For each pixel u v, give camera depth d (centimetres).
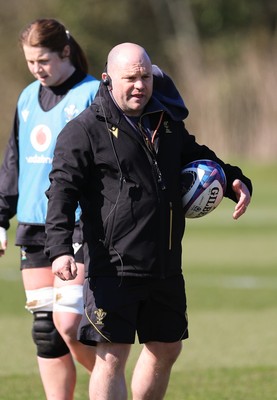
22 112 2247
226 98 11900
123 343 1853
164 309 1908
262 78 11806
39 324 2191
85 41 15025
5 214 2275
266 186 9875
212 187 1930
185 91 12444
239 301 3909
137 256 1847
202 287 4275
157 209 1859
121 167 1852
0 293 4150
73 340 2114
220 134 11931
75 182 1852
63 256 1822
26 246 2212
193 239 6159
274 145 11762
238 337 3180
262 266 4925
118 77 1853
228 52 13038
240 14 14700
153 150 1875
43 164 2197
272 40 12094
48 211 1847
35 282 2205
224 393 2439
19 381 2588
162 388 1962
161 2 15262
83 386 2533
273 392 2450
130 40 15300
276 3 14625
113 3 15262
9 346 3048
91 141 1855
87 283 1881
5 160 2297
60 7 15238
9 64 14512
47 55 2183
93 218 1870
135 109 1859
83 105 2189
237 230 6631
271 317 3556
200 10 14888
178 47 13825
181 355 2912
